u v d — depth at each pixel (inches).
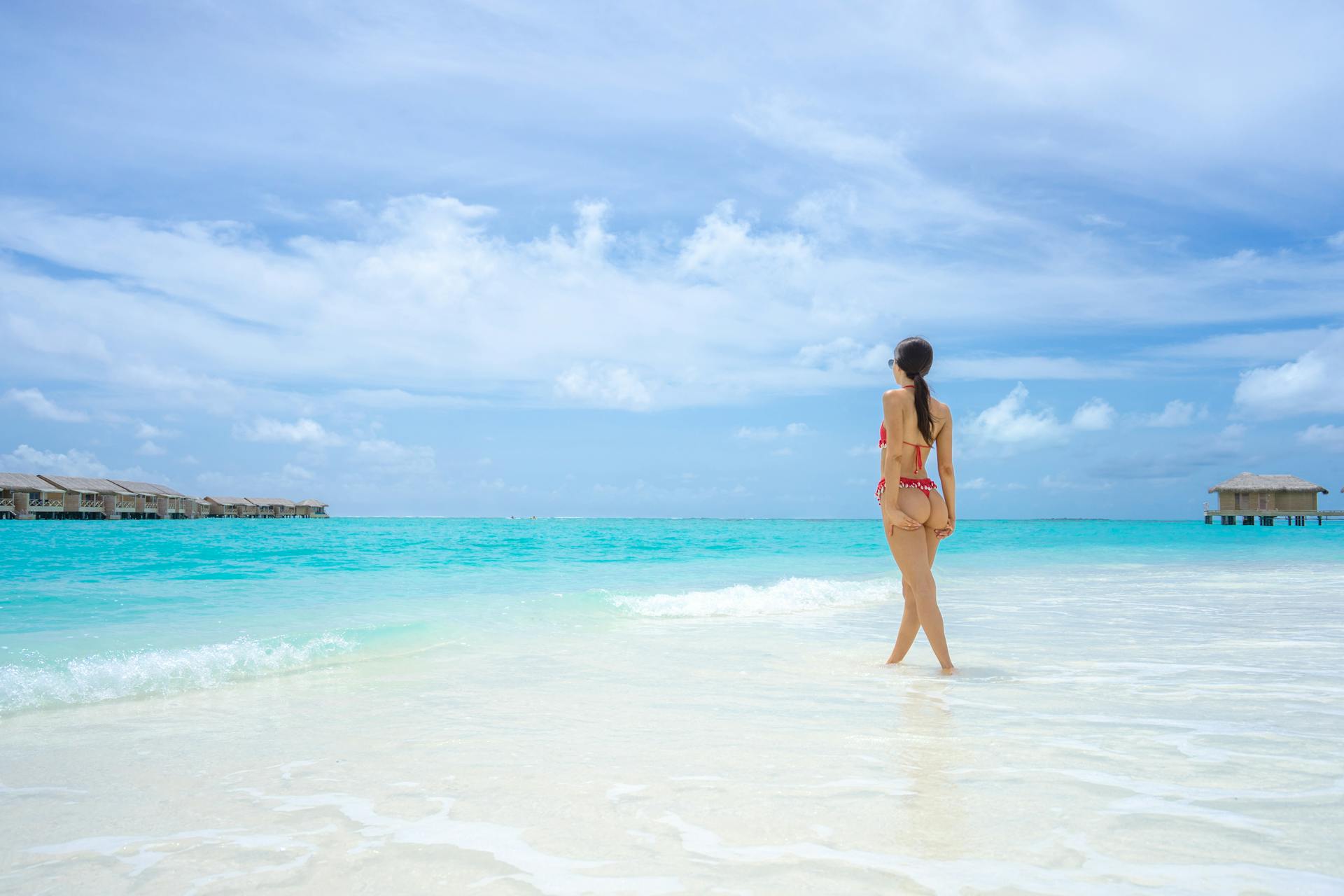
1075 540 1117.1
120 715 136.3
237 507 3142.2
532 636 233.1
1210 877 64.5
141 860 73.8
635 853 72.6
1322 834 73.9
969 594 359.3
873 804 84.0
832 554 706.2
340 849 75.3
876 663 183.9
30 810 88.0
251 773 101.2
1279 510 2081.7
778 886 64.4
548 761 103.9
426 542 902.4
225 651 188.7
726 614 297.4
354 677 170.2
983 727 119.0
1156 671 168.2
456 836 77.9
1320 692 144.3
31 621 260.2
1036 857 69.3
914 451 180.4
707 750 107.9
